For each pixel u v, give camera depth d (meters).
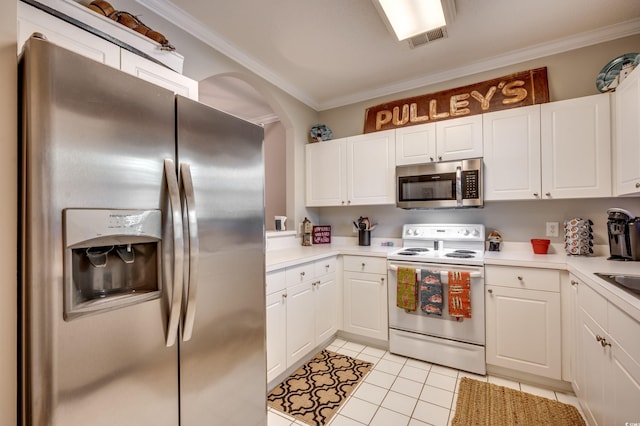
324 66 2.68
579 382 1.72
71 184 0.76
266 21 2.06
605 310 1.32
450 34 2.21
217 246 1.17
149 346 0.93
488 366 2.16
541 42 2.32
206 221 1.12
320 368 2.28
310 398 1.91
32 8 1.00
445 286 2.26
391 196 2.81
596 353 1.42
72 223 0.75
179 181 1.02
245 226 1.31
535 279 1.98
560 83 2.37
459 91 2.73
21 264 0.73
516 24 2.10
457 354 2.22
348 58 2.54
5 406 0.73
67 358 0.75
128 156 0.88
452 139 2.52
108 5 1.35
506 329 2.07
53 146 0.73
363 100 3.29
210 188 1.14
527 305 2.00
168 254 0.98
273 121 4.43
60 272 0.74
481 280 2.13
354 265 2.69
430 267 2.30
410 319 2.39
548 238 2.40
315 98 3.40
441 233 2.73
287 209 3.25
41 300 0.71
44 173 0.72
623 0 1.87
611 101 1.98
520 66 2.51
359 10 1.95
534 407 1.78
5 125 0.72
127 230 0.87
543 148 2.19
